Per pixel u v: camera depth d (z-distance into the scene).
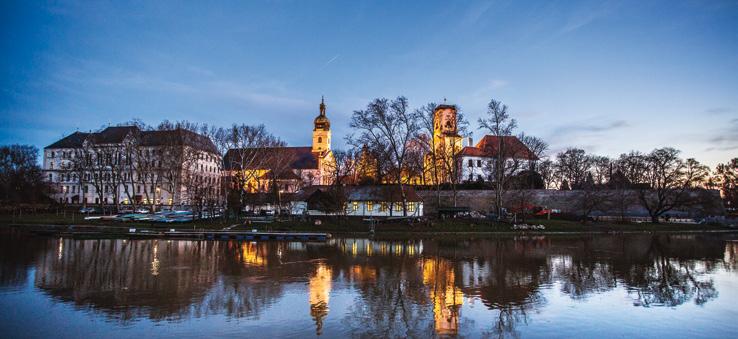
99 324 18.03
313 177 120.94
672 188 76.62
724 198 111.69
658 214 76.12
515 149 74.50
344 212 67.56
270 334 17.11
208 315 19.41
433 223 61.44
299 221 63.16
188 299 22.00
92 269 29.80
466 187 86.94
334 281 26.69
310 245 45.16
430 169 73.50
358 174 86.31
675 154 77.12
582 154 108.69
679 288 26.00
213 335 16.88
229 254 37.56
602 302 22.53
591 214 83.12
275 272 29.38
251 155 84.00
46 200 93.69
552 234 58.56
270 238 51.25
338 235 55.00
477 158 108.88
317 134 143.50
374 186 77.06
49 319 18.66
